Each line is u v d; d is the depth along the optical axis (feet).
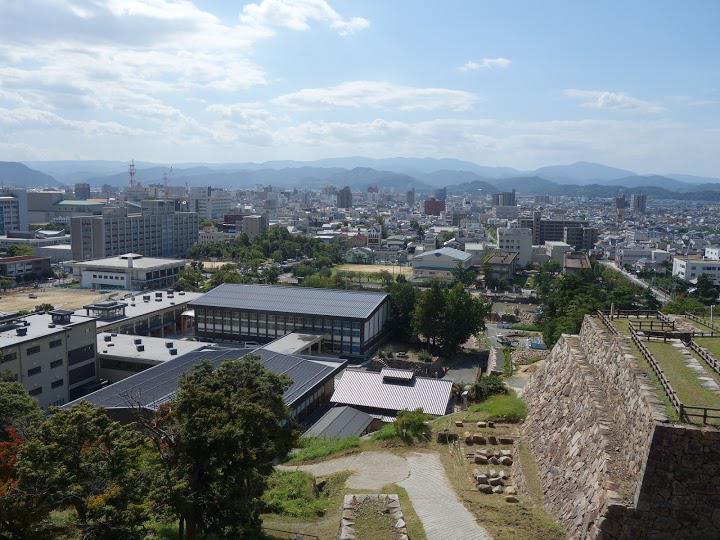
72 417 99.09
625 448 97.35
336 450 160.25
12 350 229.45
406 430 164.45
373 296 355.97
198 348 286.87
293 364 242.78
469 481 130.93
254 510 108.78
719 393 97.04
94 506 85.05
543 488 116.78
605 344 132.87
